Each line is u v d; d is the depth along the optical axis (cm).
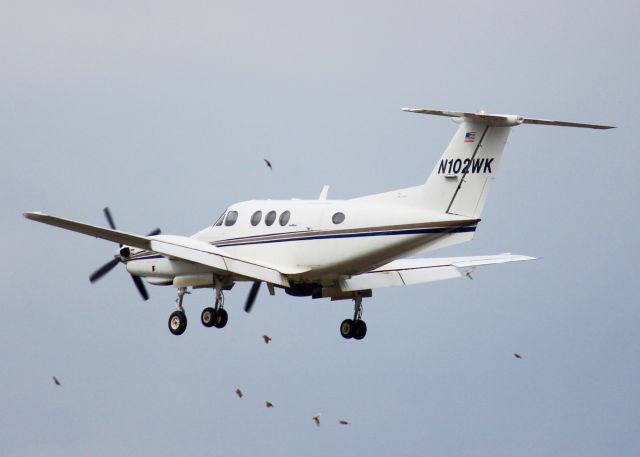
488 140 11612
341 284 13012
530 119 11269
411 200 12038
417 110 11269
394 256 12200
